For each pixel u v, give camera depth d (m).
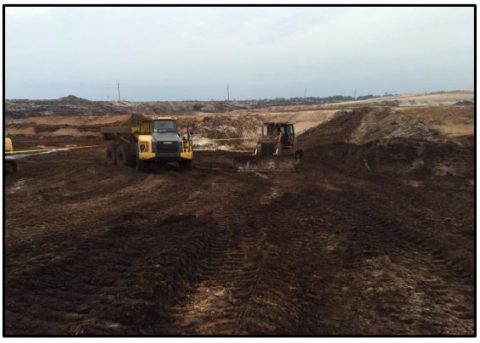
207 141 36.19
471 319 5.55
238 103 106.94
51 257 7.37
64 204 12.16
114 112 77.31
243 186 15.54
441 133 22.25
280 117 45.41
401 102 91.94
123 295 5.83
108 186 15.38
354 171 20.31
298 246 8.37
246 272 6.93
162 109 86.50
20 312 5.45
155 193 14.09
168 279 6.25
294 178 17.64
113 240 8.47
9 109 67.38
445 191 14.97
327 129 32.28
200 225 9.82
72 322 5.20
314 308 5.73
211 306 5.70
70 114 70.62
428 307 5.79
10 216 10.55
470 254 7.86
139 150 18.72
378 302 5.90
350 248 8.12
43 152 28.48
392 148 21.75
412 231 9.36
